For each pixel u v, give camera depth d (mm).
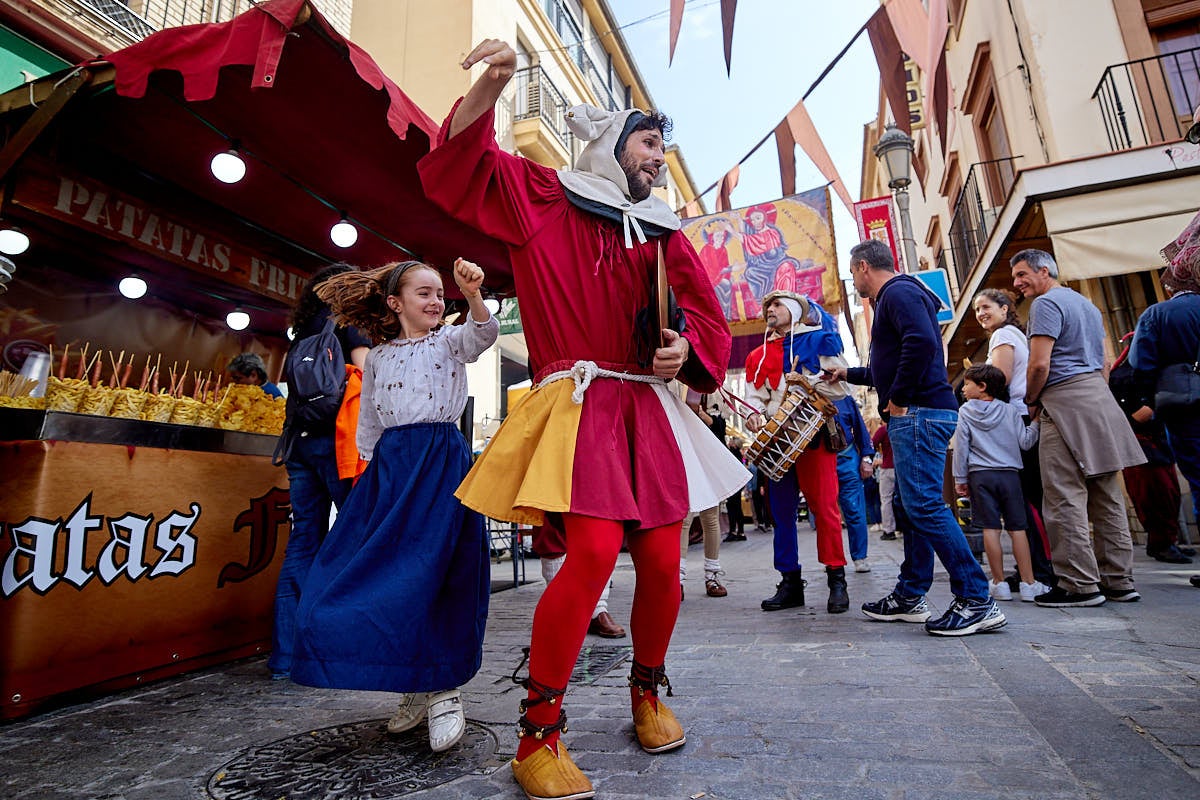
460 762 1708
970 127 10062
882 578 4879
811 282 7953
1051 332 3299
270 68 2404
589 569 1457
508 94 11711
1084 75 7148
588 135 1774
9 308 3811
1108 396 3270
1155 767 1373
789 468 3680
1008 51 8109
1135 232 5465
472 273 1781
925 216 15008
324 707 2332
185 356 4730
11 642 2238
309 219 4387
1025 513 3707
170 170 3752
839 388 3891
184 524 2891
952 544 2828
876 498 11336
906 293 3064
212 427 3109
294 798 1528
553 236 1663
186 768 1761
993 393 3803
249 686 2668
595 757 1667
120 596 2596
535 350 1697
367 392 2109
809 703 1997
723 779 1483
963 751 1542
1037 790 1318
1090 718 1684
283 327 5359
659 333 1702
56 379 2633
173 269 4281
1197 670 2037
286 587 2867
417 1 11062
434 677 1728
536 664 1490
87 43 5195
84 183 3492
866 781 1418
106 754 1891
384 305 2119
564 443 1502
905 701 1947
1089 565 3256
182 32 2582
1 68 4703
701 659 2658
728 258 8297
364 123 3348
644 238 1690
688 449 1729
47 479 2377
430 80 10648
